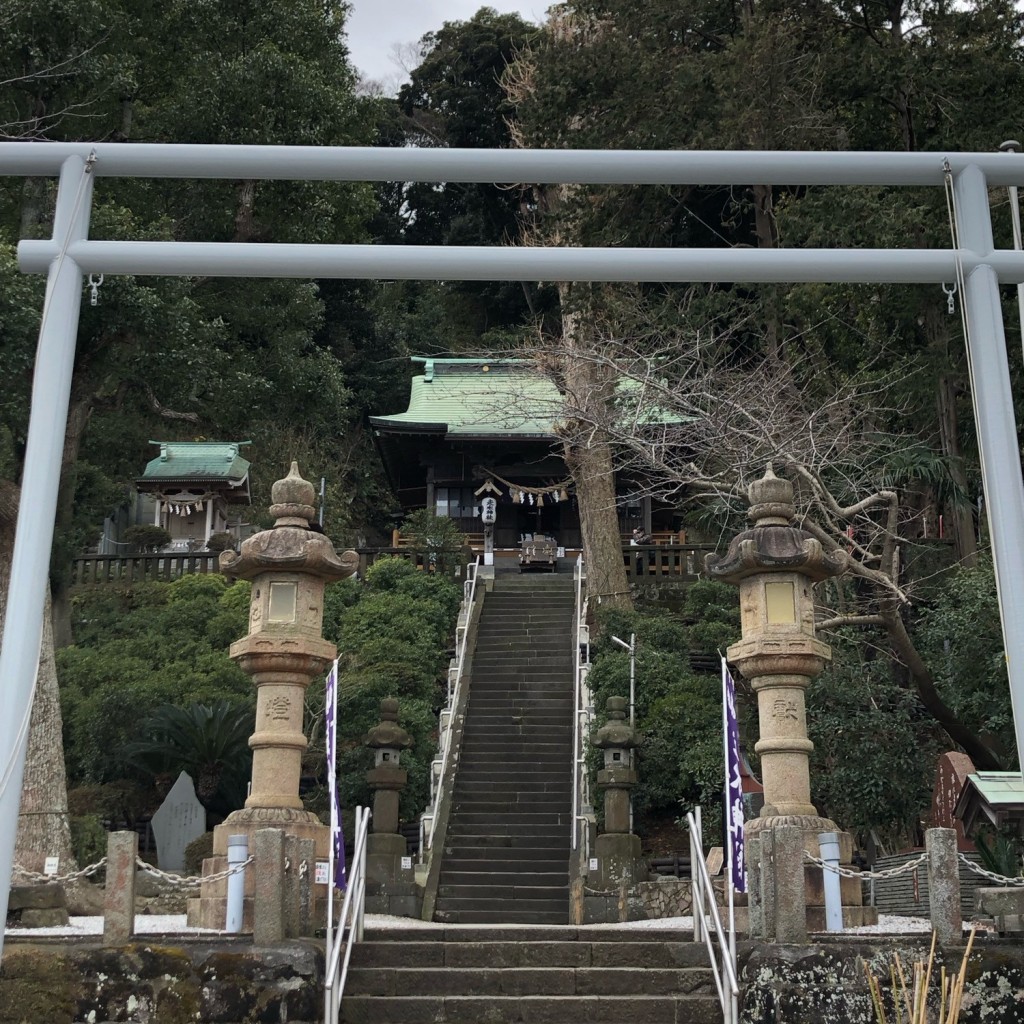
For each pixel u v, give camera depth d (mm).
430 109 47125
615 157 7770
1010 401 7562
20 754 6668
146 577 25953
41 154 7711
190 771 17328
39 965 7676
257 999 7629
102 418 30484
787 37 20641
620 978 8266
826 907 8789
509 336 37031
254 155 7711
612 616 21594
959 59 19516
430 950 8664
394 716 15391
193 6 22641
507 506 34469
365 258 7730
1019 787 9961
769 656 10141
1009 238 17469
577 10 24250
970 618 15477
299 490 10508
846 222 17703
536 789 17625
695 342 18578
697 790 17156
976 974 7668
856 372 19391
